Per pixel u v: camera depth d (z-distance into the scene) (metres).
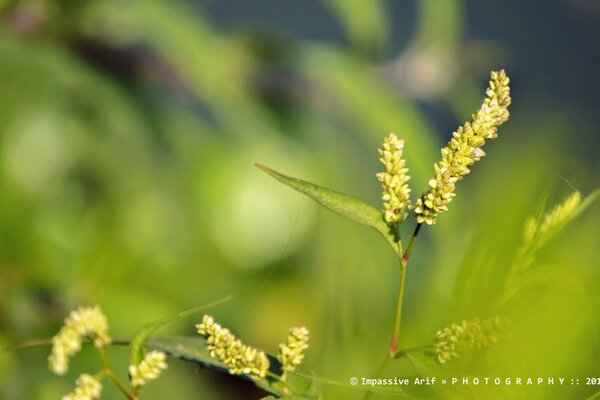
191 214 1.12
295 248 0.84
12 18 1.14
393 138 0.58
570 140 0.56
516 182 0.54
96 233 1.08
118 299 1.05
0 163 1.06
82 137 1.10
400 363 0.57
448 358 0.55
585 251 0.53
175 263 1.10
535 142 0.55
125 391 0.59
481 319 0.53
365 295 0.58
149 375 0.59
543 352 0.52
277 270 0.83
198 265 1.11
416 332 0.57
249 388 0.61
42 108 1.08
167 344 0.61
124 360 0.96
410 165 1.11
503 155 0.55
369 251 0.60
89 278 1.06
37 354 1.01
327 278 0.59
